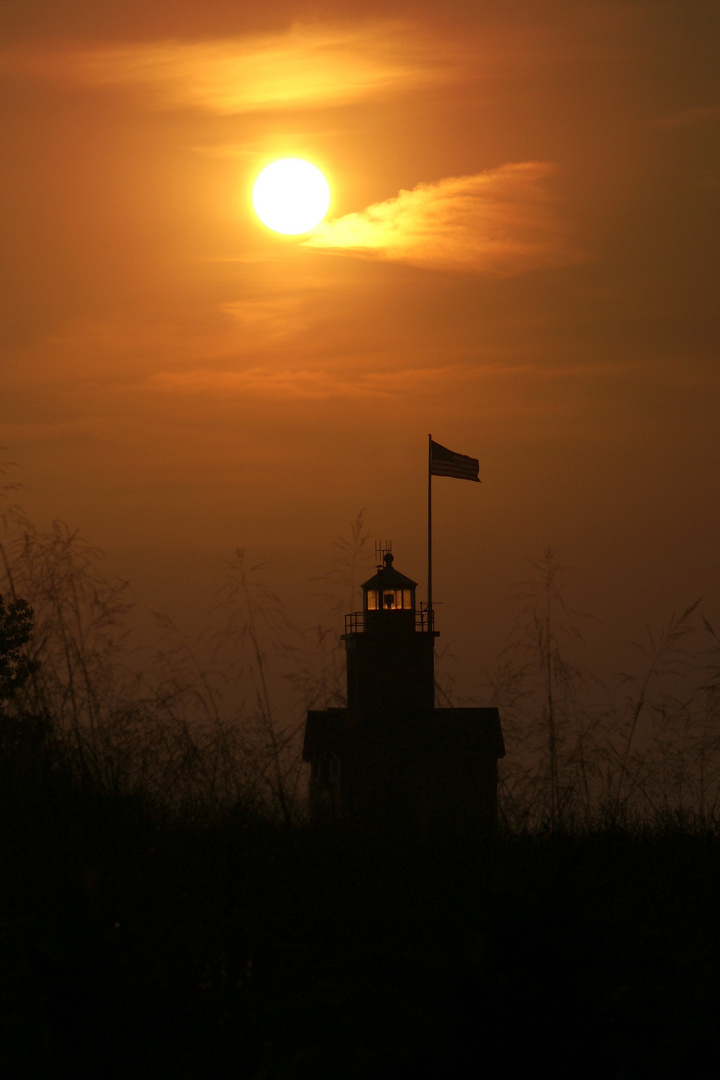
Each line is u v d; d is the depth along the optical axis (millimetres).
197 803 30094
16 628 31234
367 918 24484
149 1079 16422
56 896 19969
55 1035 15852
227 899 22484
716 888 28891
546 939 16797
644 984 17609
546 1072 16453
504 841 30859
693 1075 16594
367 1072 16719
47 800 25875
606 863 28469
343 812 32812
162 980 19109
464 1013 16688
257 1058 17406
